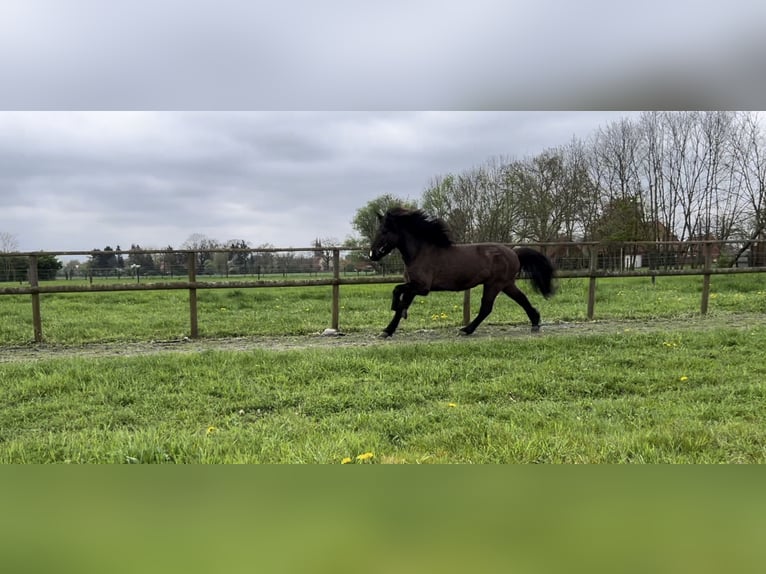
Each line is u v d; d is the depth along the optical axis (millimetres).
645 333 6273
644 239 29719
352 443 2840
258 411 3727
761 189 25703
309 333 7113
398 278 7344
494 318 8352
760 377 4441
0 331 7012
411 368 4695
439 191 34250
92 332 6988
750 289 12562
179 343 6430
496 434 2984
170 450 2717
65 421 3461
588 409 3686
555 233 31969
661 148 29297
